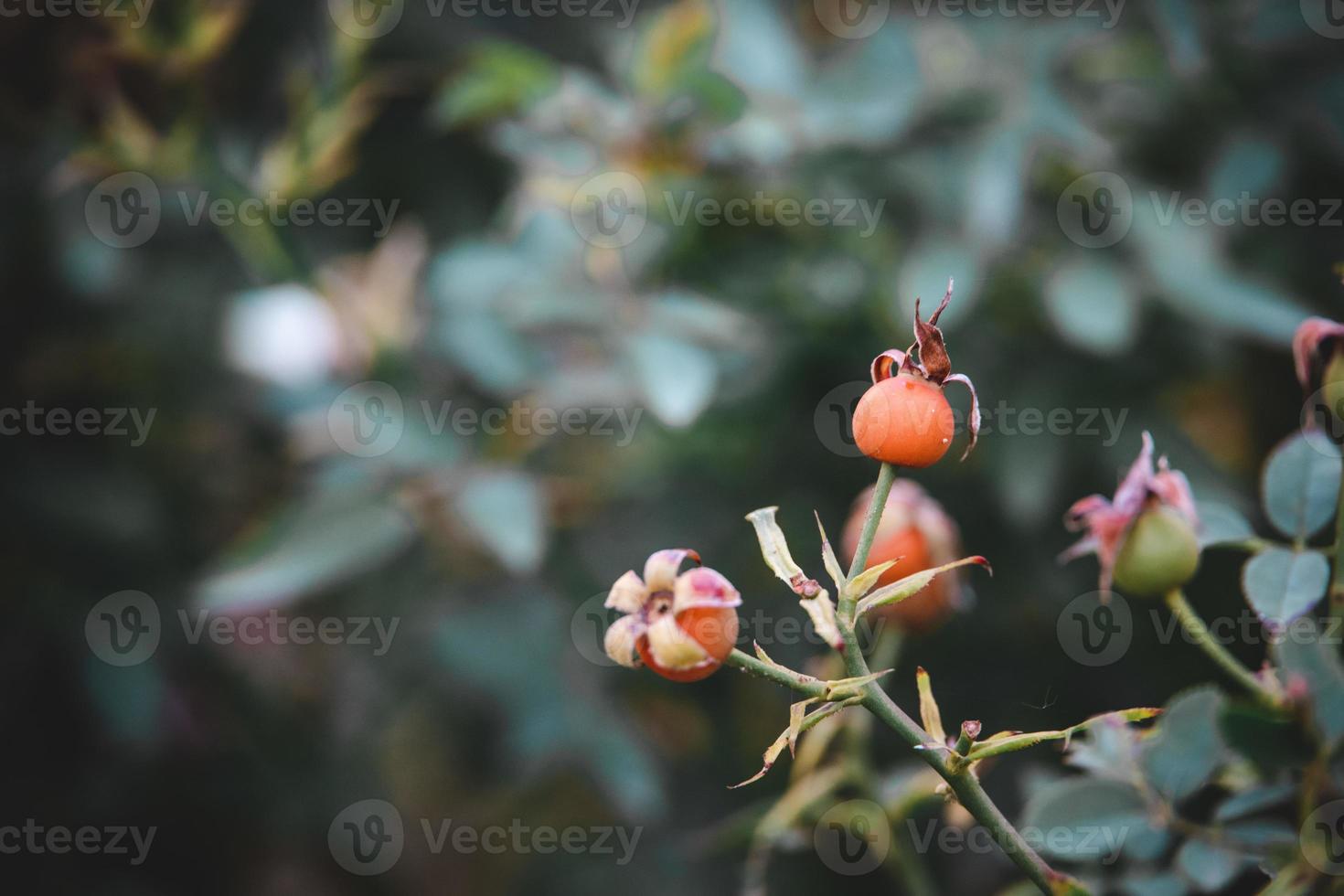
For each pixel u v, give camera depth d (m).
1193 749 0.88
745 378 1.14
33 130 1.14
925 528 0.93
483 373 1.10
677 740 1.27
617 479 1.24
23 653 1.19
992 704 1.12
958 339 1.09
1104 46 1.09
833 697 0.84
